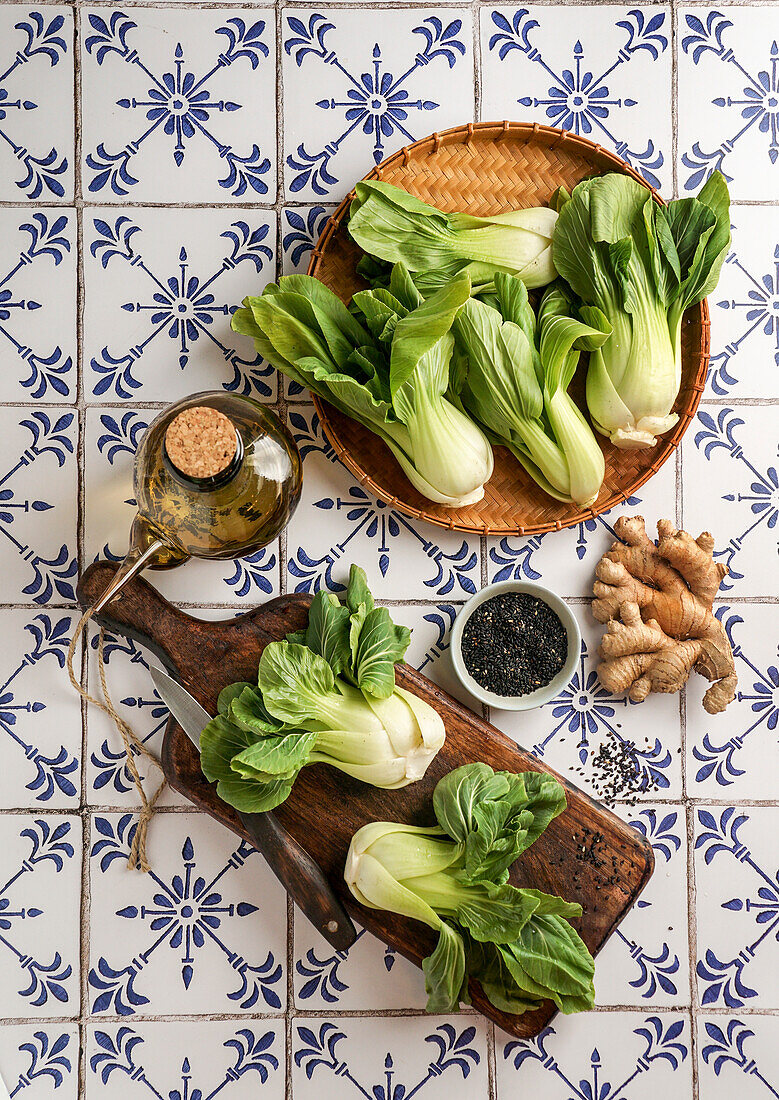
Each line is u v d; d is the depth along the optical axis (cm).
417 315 78
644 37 89
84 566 88
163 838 88
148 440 81
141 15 87
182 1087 87
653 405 83
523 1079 88
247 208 88
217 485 78
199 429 77
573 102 89
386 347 81
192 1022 87
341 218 84
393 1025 88
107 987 87
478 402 83
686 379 86
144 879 87
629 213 83
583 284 83
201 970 87
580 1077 88
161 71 88
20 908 87
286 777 79
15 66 87
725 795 89
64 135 88
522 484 86
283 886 88
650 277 83
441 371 81
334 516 88
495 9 88
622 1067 88
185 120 88
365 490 88
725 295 90
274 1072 87
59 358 88
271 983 88
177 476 77
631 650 86
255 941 88
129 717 88
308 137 88
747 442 90
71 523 88
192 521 79
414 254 82
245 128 88
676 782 89
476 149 86
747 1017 88
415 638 88
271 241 88
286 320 80
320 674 81
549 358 82
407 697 82
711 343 90
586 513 85
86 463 88
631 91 89
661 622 87
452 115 88
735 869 89
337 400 83
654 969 88
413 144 84
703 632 86
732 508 89
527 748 88
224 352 88
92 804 87
